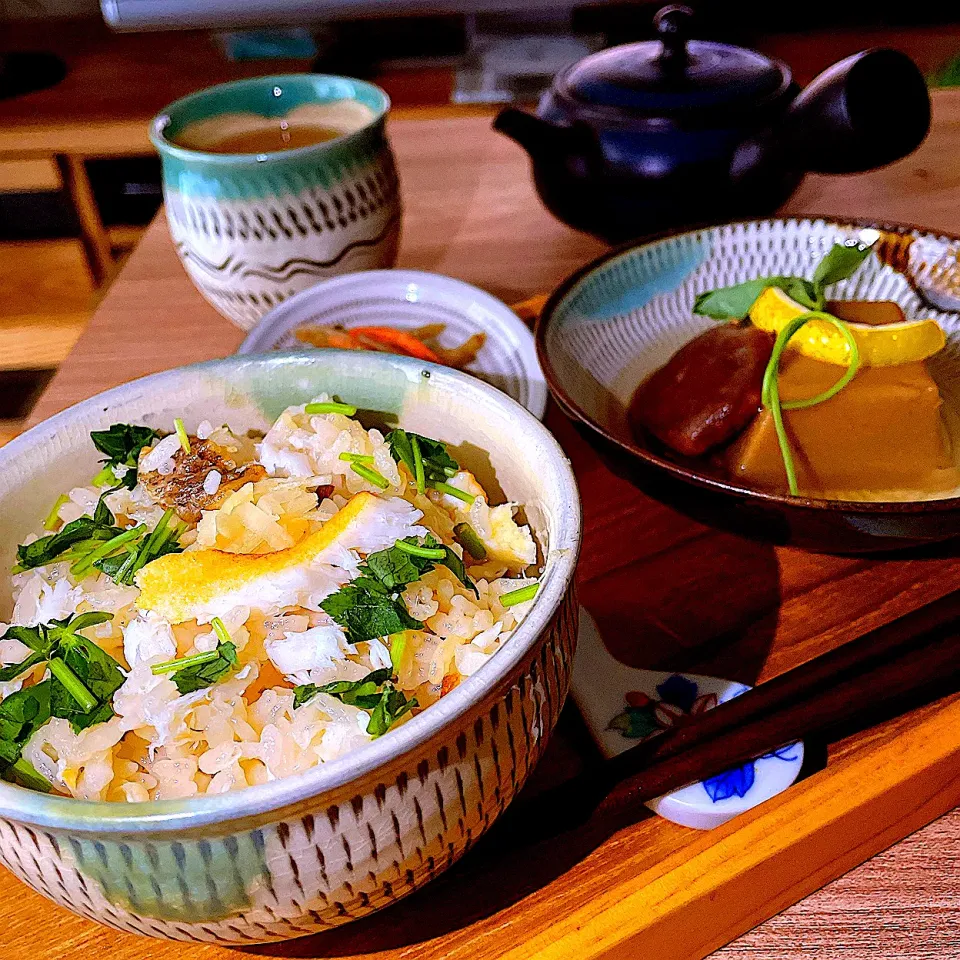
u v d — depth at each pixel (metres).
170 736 0.19
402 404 0.24
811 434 0.29
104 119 0.67
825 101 0.33
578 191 0.38
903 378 0.29
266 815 0.15
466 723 0.16
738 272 0.34
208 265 0.36
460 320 0.35
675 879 0.20
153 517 0.23
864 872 0.22
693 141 0.35
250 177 0.33
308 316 0.35
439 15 0.77
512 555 0.22
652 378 0.33
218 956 0.21
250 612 0.20
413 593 0.21
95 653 0.20
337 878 0.17
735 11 0.73
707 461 0.31
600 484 0.30
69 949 0.21
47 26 0.85
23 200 0.69
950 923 0.21
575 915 0.20
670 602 0.27
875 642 0.23
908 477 0.29
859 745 0.23
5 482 0.23
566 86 0.38
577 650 0.25
